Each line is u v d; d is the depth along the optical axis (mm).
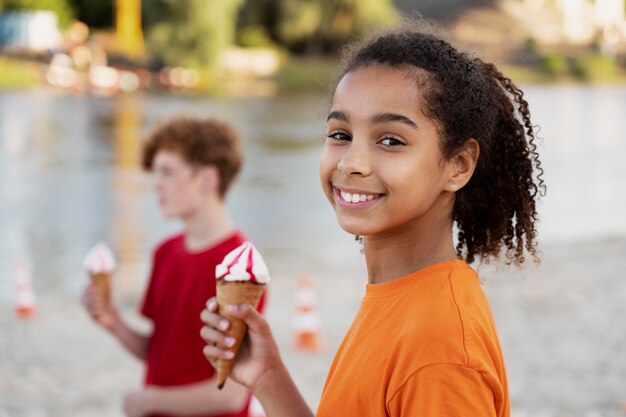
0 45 55469
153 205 16719
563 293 10164
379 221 1786
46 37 56188
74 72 51875
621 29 86875
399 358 1700
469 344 1665
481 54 2055
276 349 2096
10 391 6820
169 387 3477
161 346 3564
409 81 1781
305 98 49719
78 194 17984
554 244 13844
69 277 11117
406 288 1834
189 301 3475
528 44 81375
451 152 1817
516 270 2352
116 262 11859
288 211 16812
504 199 2027
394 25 2064
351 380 1793
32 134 28969
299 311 8000
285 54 67938
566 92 63375
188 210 3613
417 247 1878
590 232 15281
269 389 2080
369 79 1805
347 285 10602
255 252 2082
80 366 7500
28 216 15539
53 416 6340
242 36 65938
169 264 3623
